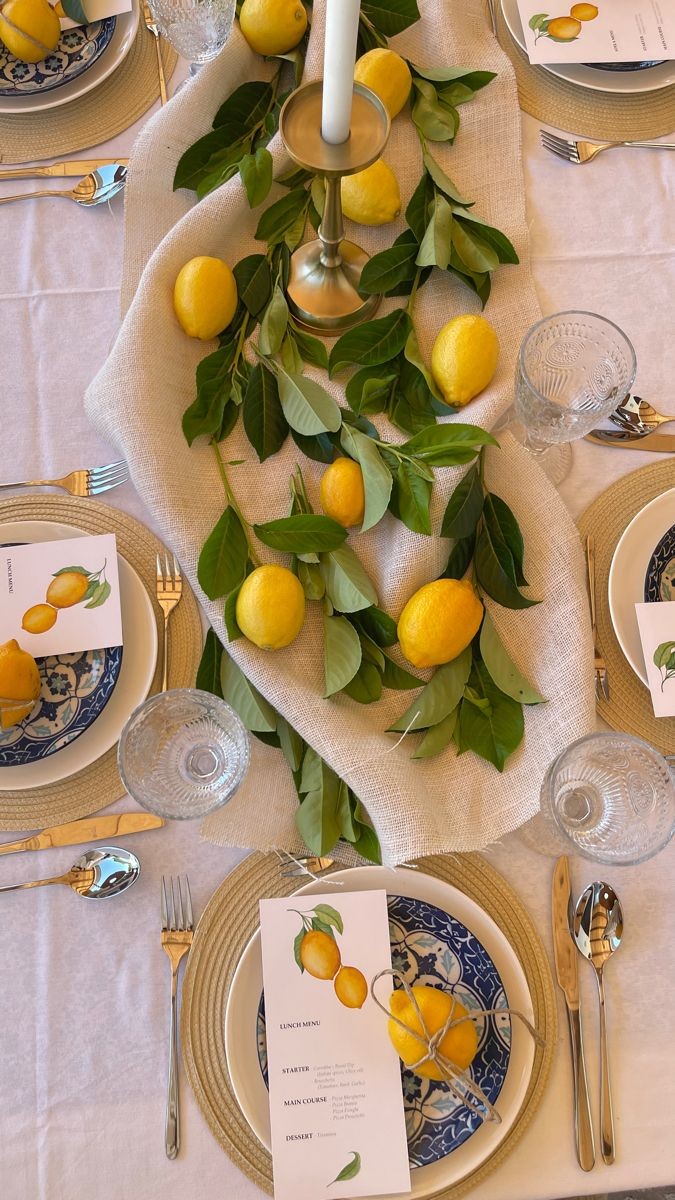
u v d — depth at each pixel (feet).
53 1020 2.27
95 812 2.41
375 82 2.74
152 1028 2.26
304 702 2.31
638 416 2.78
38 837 2.37
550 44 3.01
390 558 2.47
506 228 2.87
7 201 2.97
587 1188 2.17
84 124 3.05
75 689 2.44
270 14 2.75
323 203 2.72
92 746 2.43
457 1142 2.10
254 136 2.88
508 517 2.42
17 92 3.01
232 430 2.62
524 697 2.38
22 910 2.34
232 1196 2.15
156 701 2.24
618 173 3.04
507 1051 2.16
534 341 2.58
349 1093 2.12
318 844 2.28
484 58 3.00
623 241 2.96
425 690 2.38
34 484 2.70
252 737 2.42
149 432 2.48
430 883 2.28
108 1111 2.21
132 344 2.54
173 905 2.33
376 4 2.89
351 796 2.34
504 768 2.39
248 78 2.89
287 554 2.51
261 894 2.34
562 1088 2.23
